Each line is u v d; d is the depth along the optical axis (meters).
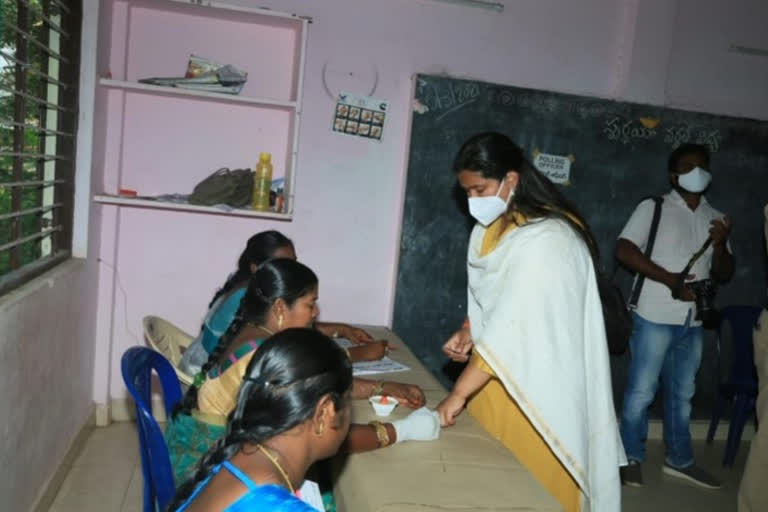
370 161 3.44
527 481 1.44
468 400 2.04
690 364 3.35
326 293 3.49
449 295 3.53
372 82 3.38
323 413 1.03
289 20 3.14
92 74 2.87
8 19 2.08
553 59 3.56
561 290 1.76
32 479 2.34
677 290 3.21
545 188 1.85
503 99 3.46
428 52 3.42
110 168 3.21
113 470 2.90
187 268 3.37
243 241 3.39
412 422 1.62
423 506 1.28
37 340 2.28
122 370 1.58
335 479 1.55
